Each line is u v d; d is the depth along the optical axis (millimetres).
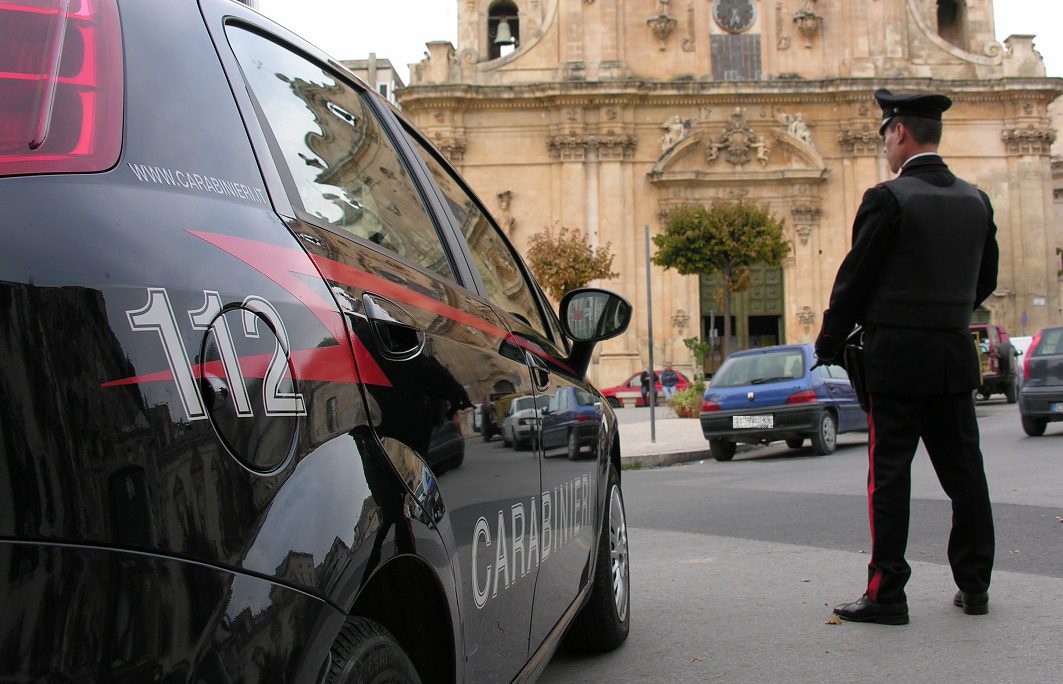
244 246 1628
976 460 4664
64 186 1360
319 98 2404
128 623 1240
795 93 41156
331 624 1550
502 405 2654
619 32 42125
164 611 1282
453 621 2064
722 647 4383
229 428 1432
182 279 1439
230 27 2047
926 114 4609
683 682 3922
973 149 41969
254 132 1894
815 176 40562
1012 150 41875
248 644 1379
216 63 1877
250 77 2016
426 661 2154
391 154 2793
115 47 1590
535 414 3010
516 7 45281
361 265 2076
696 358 36688
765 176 40844
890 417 4539
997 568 5727
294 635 1459
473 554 2268
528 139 41781
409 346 2105
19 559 1171
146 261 1396
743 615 4934
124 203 1426
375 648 1718
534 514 2908
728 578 5844
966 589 4691
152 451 1309
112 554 1245
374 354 1913
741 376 15719
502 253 3660
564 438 3436
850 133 41219
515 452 2725
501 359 2801
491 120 41906
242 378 1481
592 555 3941
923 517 7672
